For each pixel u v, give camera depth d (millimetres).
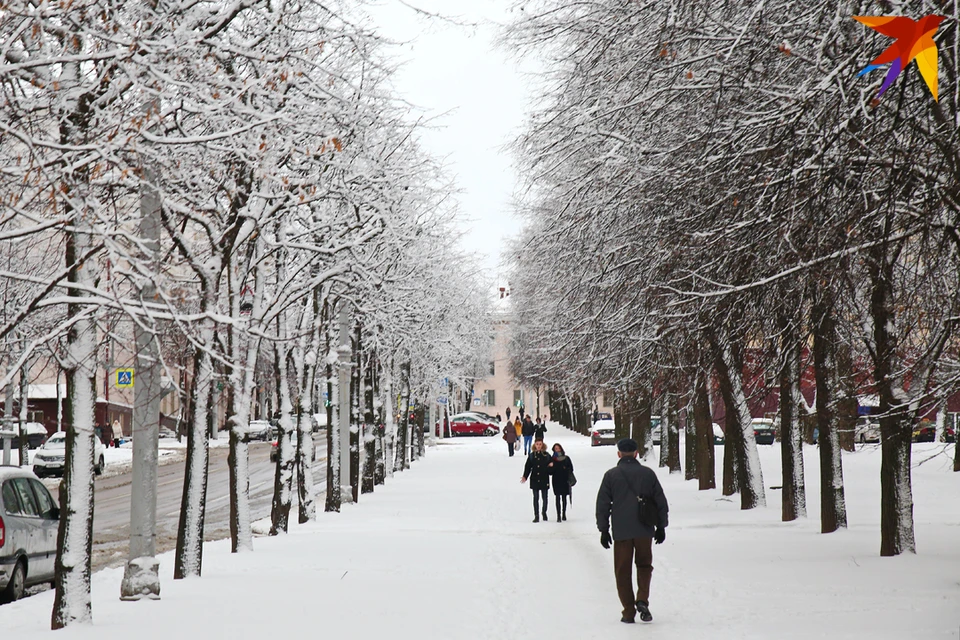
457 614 12172
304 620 11602
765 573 15227
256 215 15109
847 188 12328
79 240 10773
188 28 11227
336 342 32406
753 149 12812
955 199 11336
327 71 13602
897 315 15094
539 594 13859
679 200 15047
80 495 11062
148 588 13086
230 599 13086
